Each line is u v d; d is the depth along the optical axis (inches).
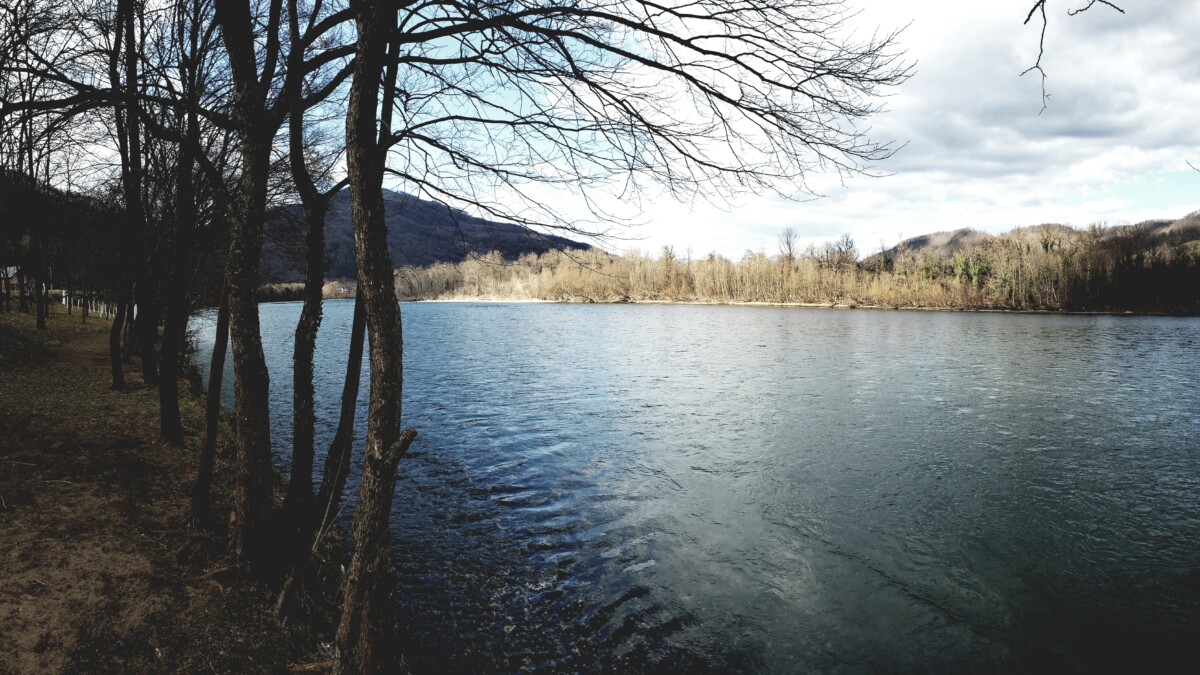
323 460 498.9
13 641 182.7
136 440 381.1
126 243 513.0
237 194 255.9
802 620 306.3
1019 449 607.5
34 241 886.4
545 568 345.7
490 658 262.1
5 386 506.3
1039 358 1290.6
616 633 286.4
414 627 279.9
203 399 616.1
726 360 1256.2
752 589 333.7
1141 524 430.9
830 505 458.0
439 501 441.4
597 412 752.3
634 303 4682.6
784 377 1035.9
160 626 201.8
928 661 278.5
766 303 4318.4
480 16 174.7
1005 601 329.4
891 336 1817.2
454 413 735.1
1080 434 666.8
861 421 718.5
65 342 887.1
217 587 225.6
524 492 465.7
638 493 471.5
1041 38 126.4
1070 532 415.5
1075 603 329.4
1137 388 939.3
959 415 755.4
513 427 668.1
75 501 281.9
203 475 265.6
